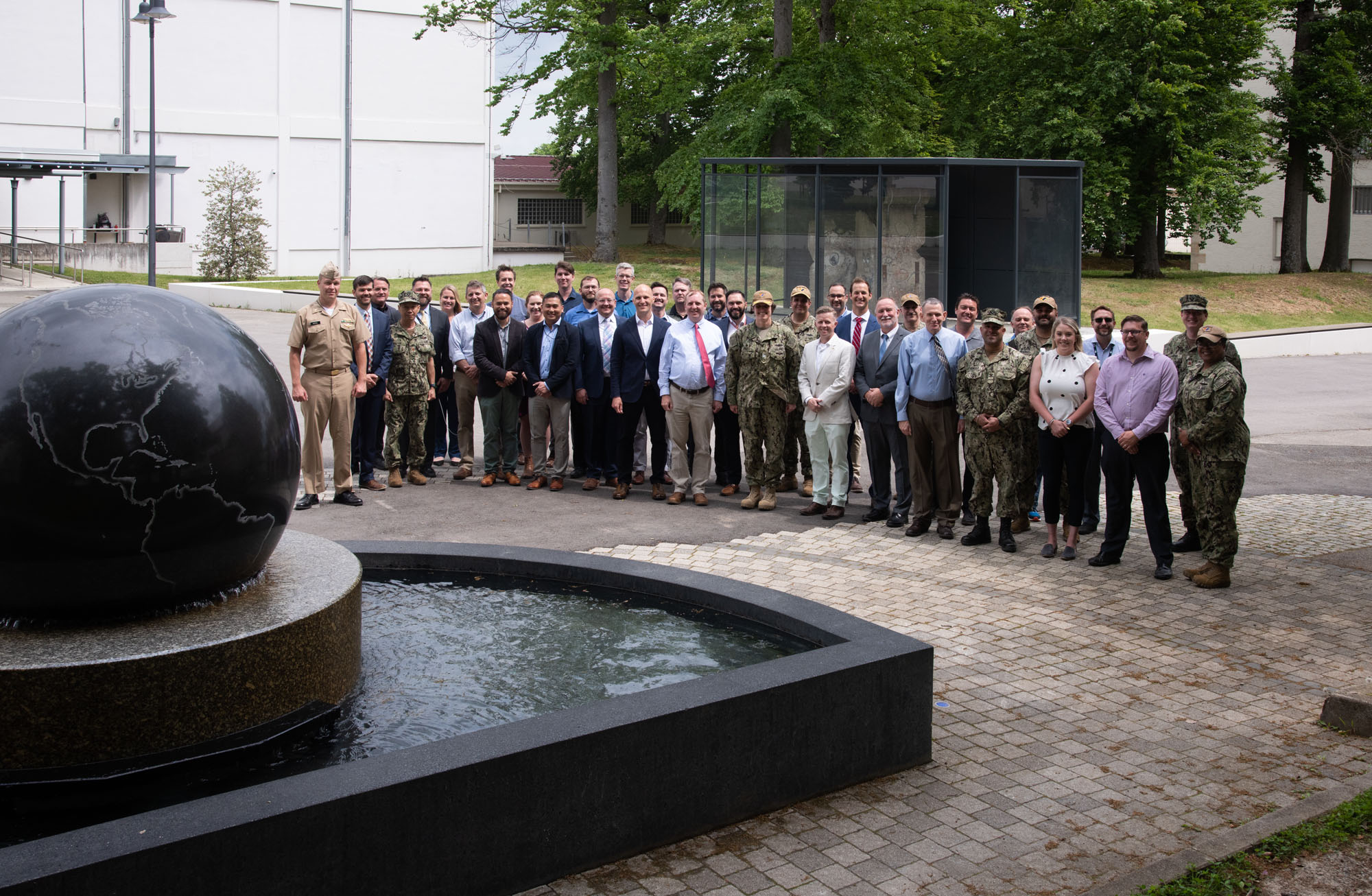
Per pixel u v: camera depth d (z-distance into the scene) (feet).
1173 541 30.30
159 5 81.51
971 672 19.79
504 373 35.58
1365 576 26.58
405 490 35.76
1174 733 17.13
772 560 27.43
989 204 63.46
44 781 12.47
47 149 113.91
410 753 11.80
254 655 13.41
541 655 16.89
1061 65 105.50
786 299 61.00
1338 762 16.14
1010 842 13.52
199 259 125.49
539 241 175.63
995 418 28.25
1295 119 114.42
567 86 106.93
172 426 13.04
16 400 12.55
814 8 93.71
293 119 130.31
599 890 12.16
